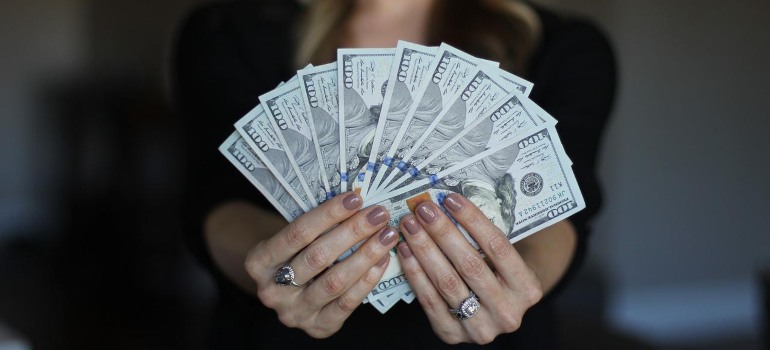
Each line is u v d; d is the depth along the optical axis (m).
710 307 4.85
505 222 1.18
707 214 4.84
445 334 1.19
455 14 1.45
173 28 5.45
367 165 1.17
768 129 4.88
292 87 1.18
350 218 1.09
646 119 4.68
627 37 4.63
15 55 5.46
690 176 4.79
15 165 5.50
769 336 2.21
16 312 4.35
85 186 5.45
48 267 5.06
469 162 1.17
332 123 1.17
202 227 1.41
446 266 1.11
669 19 4.64
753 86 4.82
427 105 1.17
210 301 4.78
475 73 1.17
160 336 4.20
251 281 1.32
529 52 1.44
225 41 1.49
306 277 1.12
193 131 1.50
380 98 1.17
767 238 4.94
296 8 1.54
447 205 1.08
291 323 1.19
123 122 5.45
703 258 4.86
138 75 5.49
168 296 4.81
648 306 4.77
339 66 1.17
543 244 1.32
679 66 4.69
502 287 1.12
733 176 4.85
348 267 1.10
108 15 5.46
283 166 1.18
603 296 4.74
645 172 4.72
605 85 1.45
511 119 1.17
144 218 5.33
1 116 5.45
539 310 1.36
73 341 4.03
